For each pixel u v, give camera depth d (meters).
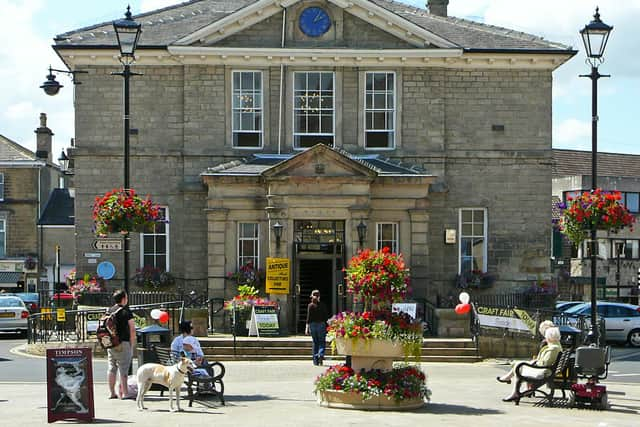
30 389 22.03
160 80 35.25
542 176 35.88
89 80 35.12
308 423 16.42
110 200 27.25
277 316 31.59
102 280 34.88
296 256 32.97
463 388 22.33
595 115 25.11
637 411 18.94
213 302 33.16
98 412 17.88
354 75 35.56
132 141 35.09
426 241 34.00
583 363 19.36
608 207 24.88
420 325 18.81
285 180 32.69
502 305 34.84
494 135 35.78
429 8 42.47
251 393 21.02
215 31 34.97
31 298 49.41
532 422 16.92
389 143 35.66
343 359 28.73
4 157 63.94
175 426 16.03
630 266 71.75
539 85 35.91
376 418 17.11
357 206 32.75
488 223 35.72
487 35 36.84
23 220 63.88
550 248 35.84
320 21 35.41
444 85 35.72
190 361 18.17
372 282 18.67
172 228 35.12
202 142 35.22
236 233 33.69
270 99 35.41
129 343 19.81
